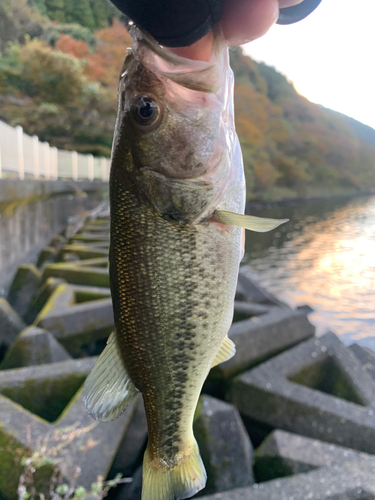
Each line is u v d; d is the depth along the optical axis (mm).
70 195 2891
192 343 265
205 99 239
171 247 257
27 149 2070
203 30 180
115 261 261
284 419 583
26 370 607
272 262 2719
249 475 472
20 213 1499
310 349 751
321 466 453
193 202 252
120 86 250
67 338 854
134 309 262
